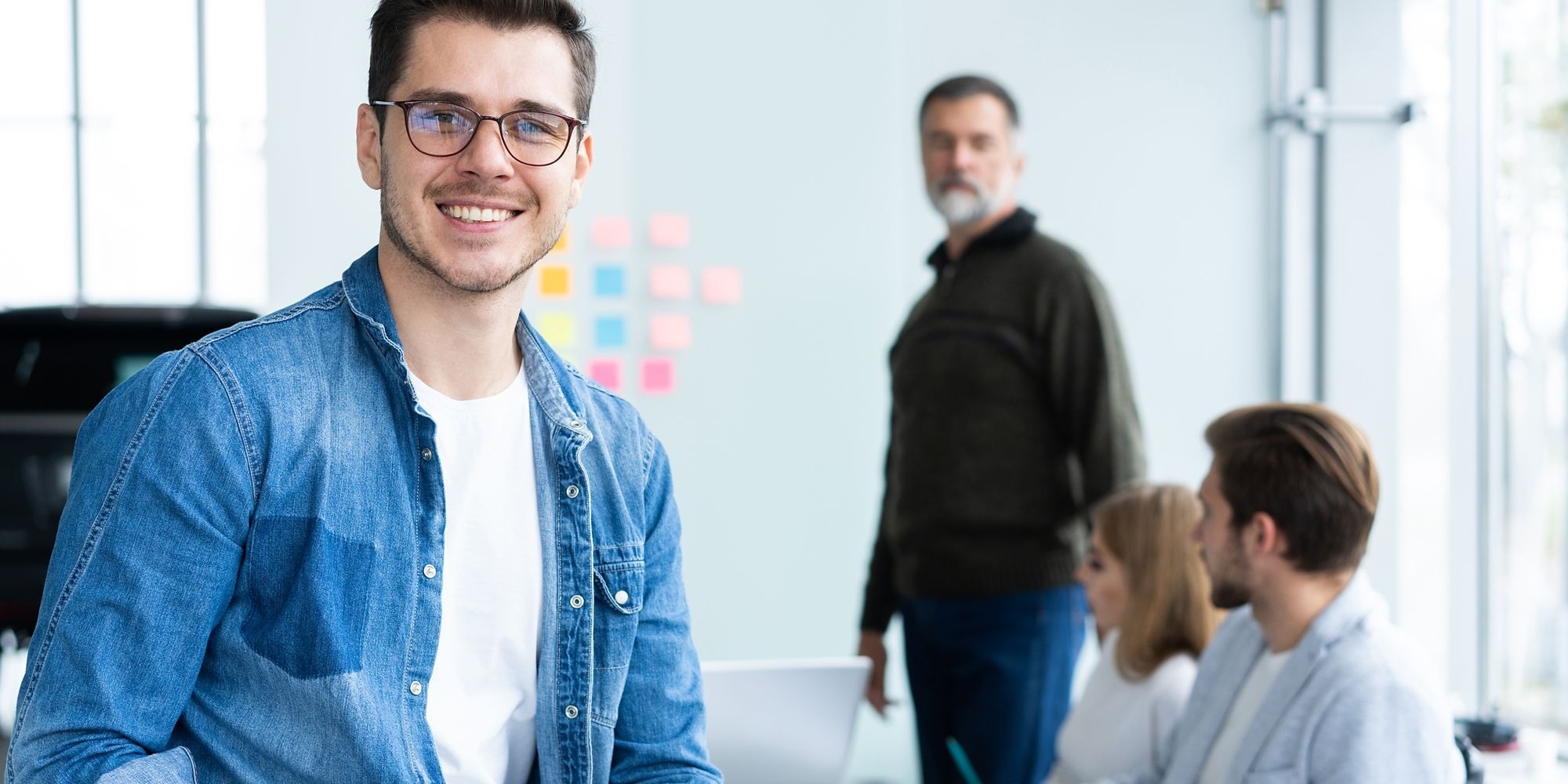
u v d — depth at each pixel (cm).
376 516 114
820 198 340
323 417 113
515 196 116
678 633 134
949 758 275
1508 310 300
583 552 124
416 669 115
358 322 119
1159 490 222
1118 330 260
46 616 104
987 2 360
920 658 276
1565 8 280
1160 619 216
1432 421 323
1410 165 332
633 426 134
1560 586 284
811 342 340
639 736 130
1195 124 365
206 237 472
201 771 109
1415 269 330
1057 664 264
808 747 185
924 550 269
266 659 109
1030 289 262
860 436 343
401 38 116
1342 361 349
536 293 323
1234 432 182
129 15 466
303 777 109
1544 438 288
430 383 121
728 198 336
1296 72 358
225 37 469
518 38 115
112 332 372
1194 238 366
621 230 329
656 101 332
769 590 338
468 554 120
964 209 268
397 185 115
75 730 100
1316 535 172
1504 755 217
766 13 338
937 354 270
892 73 344
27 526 361
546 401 125
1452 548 310
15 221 471
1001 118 270
